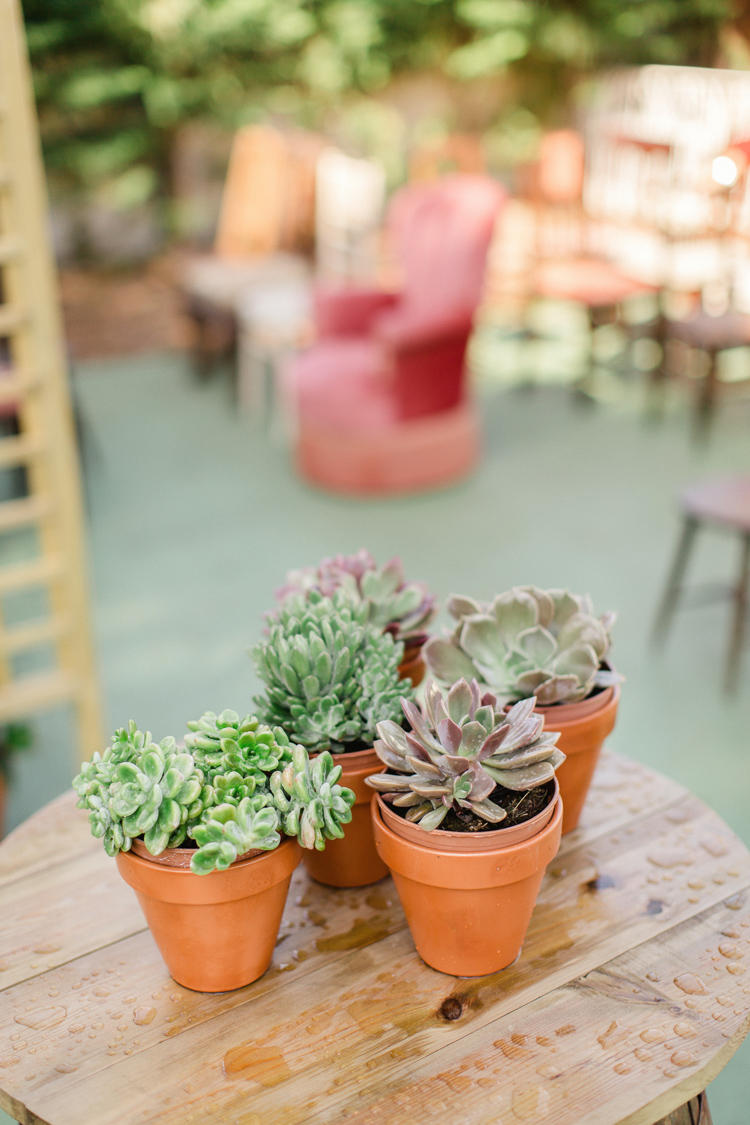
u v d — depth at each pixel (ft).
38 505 6.43
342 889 3.55
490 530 11.39
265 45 18.48
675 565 8.68
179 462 13.67
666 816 3.81
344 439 12.24
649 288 14.82
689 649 8.99
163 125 19.19
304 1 18.17
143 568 10.83
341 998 3.04
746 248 14.90
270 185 16.31
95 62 18.24
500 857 2.83
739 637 8.27
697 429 13.82
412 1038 2.88
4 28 5.35
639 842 3.67
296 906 3.47
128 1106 2.71
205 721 3.09
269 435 14.58
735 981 3.02
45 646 9.31
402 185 19.48
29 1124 2.76
